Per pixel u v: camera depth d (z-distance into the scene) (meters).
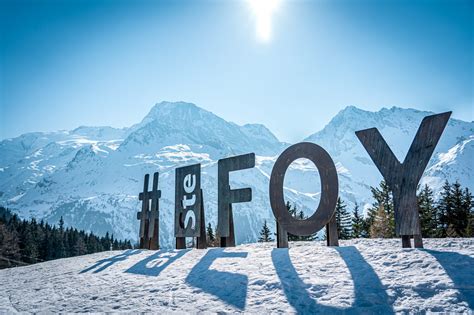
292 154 13.46
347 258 9.62
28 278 14.80
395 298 6.79
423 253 8.94
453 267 7.68
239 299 7.86
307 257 10.38
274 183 13.72
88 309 8.33
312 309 6.84
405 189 10.65
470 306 6.04
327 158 12.49
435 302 6.37
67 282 12.40
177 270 11.39
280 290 8.01
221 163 16.23
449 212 38.09
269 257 11.07
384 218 33.72
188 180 17.81
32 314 8.56
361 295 7.12
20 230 86.00
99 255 19.38
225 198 15.75
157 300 8.43
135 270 12.65
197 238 16.56
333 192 12.20
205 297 8.28
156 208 20.42
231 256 12.15
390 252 9.49
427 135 10.48
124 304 8.41
